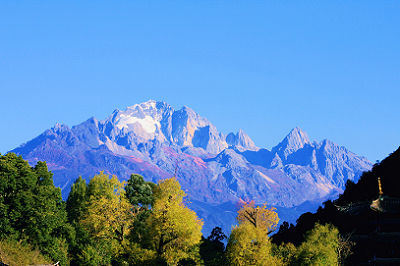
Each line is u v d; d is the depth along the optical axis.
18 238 99.38
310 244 107.12
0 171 103.00
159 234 109.94
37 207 104.12
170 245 109.50
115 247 110.50
